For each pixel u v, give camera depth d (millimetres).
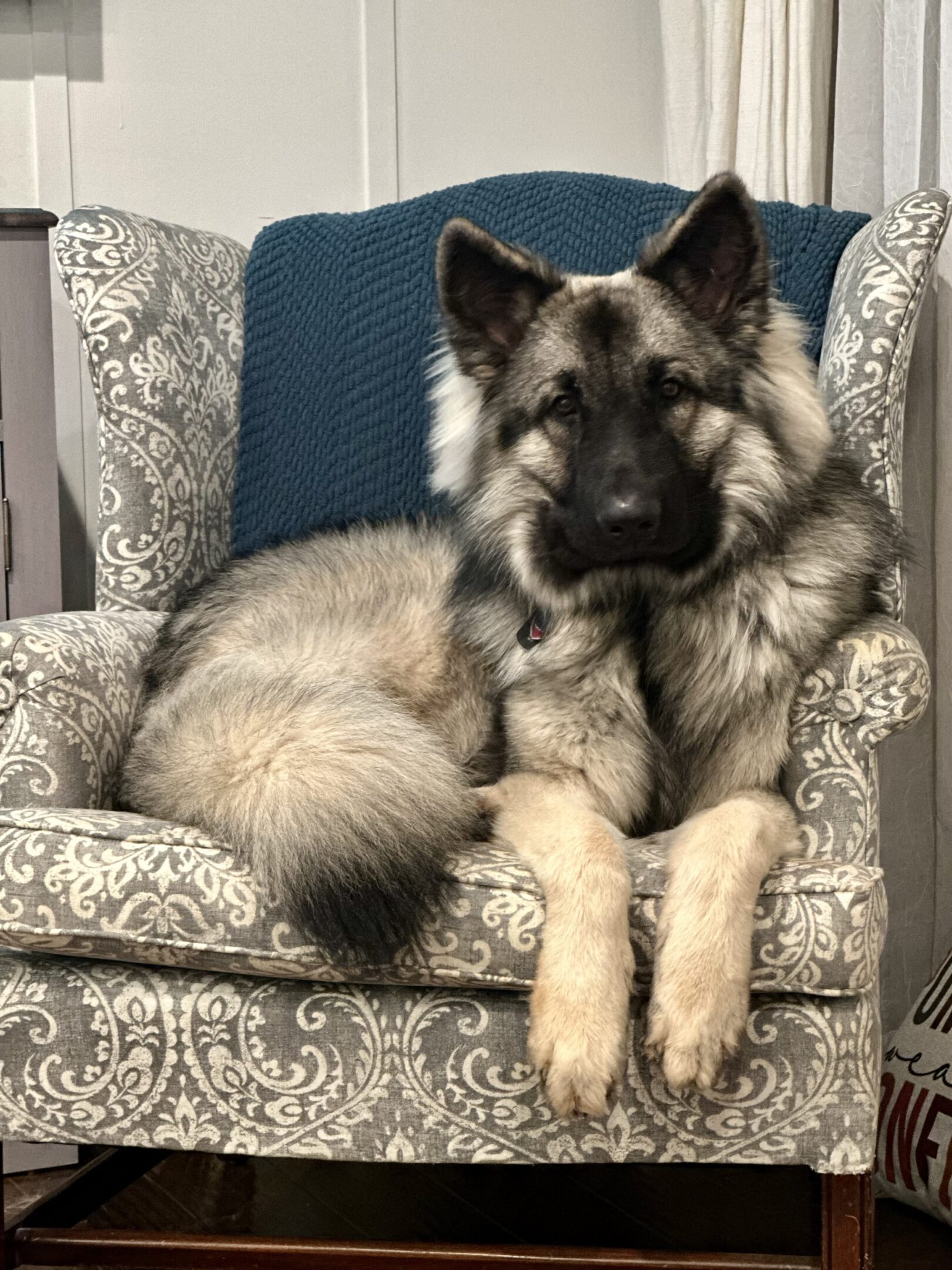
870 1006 1152
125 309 1621
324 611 1561
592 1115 1071
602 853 1149
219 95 2025
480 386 1425
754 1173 1591
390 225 1732
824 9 1827
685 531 1293
